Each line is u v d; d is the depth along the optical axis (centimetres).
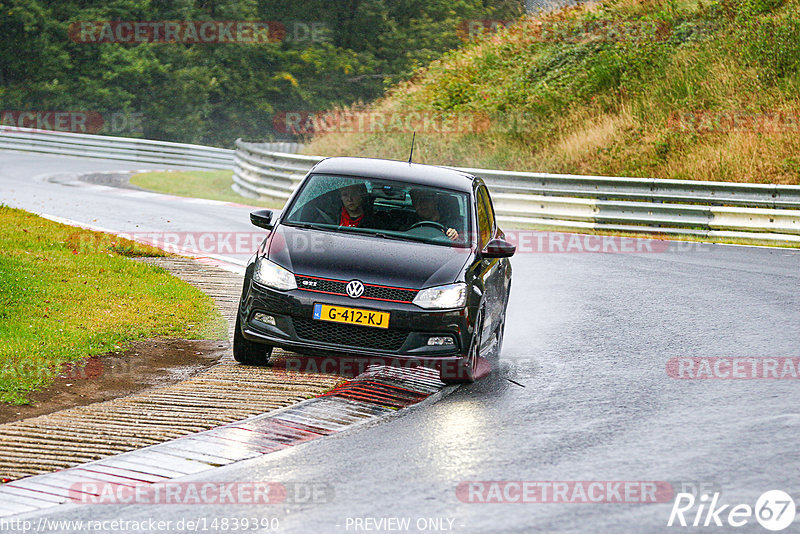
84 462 2181
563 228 7306
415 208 3228
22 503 1934
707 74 10362
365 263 2919
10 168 11338
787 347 3522
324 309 2828
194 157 13312
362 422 2533
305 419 2541
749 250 6216
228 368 3058
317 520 1844
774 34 10538
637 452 2294
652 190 7050
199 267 4919
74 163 12719
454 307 2845
